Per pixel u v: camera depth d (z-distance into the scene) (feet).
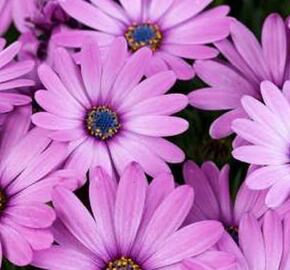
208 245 1.17
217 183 1.34
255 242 1.21
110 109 1.35
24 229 1.17
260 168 1.25
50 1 1.51
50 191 1.21
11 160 1.25
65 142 1.24
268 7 1.67
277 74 1.44
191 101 1.38
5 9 1.57
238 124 1.28
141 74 1.35
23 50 1.51
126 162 1.31
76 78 1.34
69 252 1.18
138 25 1.51
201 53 1.44
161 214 1.20
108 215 1.21
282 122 1.30
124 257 1.22
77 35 1.47
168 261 1.20
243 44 1.44
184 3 1.50
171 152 1.31
